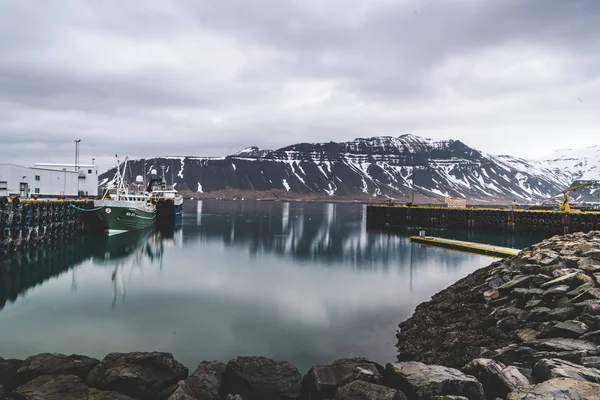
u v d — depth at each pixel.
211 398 13.12
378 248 64.81
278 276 42.66
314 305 31.22
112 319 27.31
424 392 11.37
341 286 37.81
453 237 84.31
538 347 14.09
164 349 22.11
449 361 16.97
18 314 28.16
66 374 13.92
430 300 30.30
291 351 21.88
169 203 103.06
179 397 12.16
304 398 13.76
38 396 12.36
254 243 71.31
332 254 58.66
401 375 12.25
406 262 51.22
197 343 23.05
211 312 29.23
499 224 94.56
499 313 19.55
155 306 30.67
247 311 29.48
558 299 17.92
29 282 38.09
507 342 16.70
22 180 75.25
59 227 63.47
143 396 13.40
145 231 83.69
